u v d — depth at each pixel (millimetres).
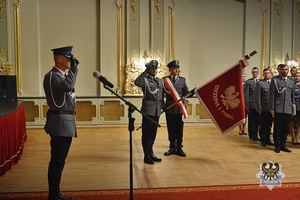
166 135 6117
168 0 7422
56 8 7125
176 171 3600
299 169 3643
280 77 4594
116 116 7164
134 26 7258
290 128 5191
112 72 7234
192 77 7781
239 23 7941
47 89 2484
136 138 5762
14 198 2752
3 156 3438
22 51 6906
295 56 8055
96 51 7301
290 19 8078
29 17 6910
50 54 7133
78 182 3199
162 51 7395
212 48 7848
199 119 7465
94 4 7254
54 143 2486
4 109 4004
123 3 7230
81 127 7035
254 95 5410
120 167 3787
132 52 7262
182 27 7523
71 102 2527
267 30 7965
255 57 7926
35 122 6855
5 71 6797
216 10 7828
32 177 3387
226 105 3783
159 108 3934
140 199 2699
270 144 5109
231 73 3777
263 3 7902
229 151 4660
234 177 3355
